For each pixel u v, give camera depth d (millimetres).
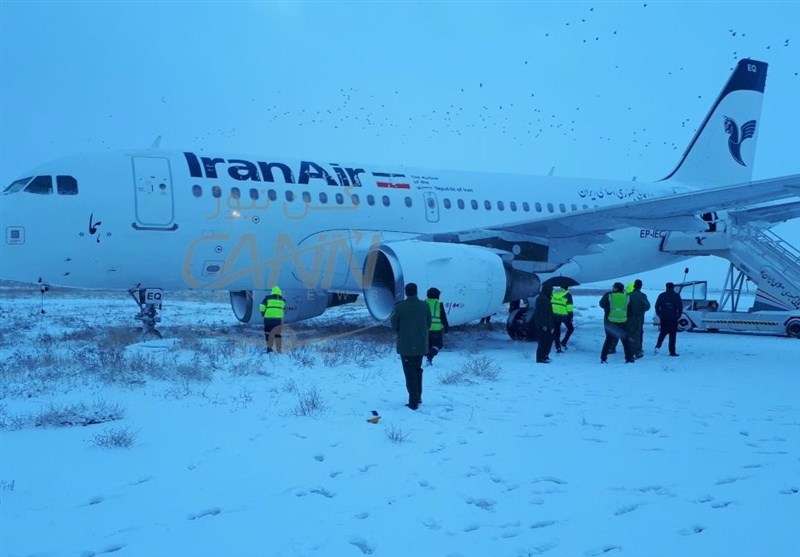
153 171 13039
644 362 12805
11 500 4996
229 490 5262
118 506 4910
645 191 19812
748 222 18781
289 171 14367
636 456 6297
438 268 13445
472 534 4492
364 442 6605
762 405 8695
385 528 4570
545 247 15562
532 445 6617
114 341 13570
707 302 20703
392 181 15602
